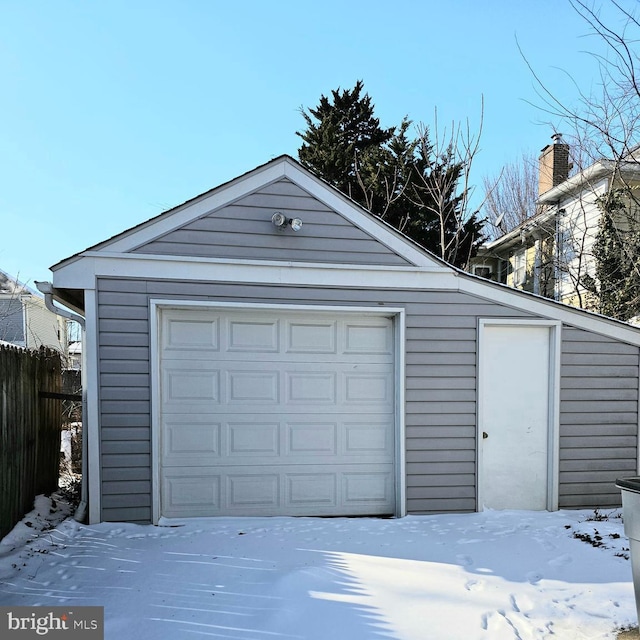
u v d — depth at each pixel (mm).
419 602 3043
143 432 4680
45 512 4996
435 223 13297
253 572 3457
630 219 9477
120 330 4668
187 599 3043
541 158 13617
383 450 5203
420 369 5152
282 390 5074
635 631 2777
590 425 5422
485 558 3846
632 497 2771
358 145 15219
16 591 3184
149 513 4652
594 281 10250
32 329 18094
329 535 4363
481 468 5191
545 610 3006
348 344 5211
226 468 4945
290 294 4969
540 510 5305
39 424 5320
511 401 5355
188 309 4891
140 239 4723
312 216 5023
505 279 16484
